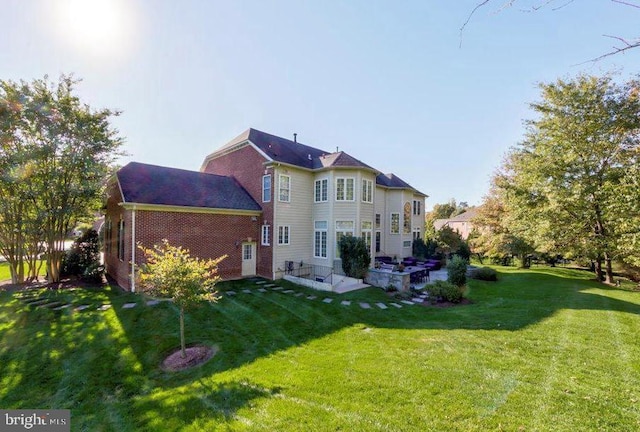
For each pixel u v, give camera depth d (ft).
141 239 38.70
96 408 15.70
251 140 54.24
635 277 54.24
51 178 38.14
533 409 13.04
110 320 28.25
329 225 51.93
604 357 18.57
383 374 16.96
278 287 42.91
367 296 38.29
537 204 55.21
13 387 17.89
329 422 12.73
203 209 44.19
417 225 82.43
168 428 13.34
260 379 17.25
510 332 23.67
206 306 32.94
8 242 41.14
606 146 46.03
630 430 11.51
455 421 12.41
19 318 28.58
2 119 35.42
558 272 64.64
